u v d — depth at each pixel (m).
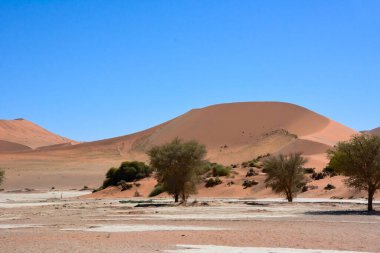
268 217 34.41
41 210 47.50
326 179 74.75
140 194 85.12
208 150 143.75
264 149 130.75
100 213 41.00
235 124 154.50
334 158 42.69
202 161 59.31
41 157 182.75
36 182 137.50
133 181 94.75
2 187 130.88
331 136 129.75
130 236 22.81
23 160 175.75
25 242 20.56
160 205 51.88
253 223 29.84
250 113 158.75
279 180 56.66
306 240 21.14
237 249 18.38
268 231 24.94
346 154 40.81
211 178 83.06
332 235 23.03
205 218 33.75
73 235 23.38
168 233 24.14
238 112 161.12
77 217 37.06
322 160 95.44
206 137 151.88
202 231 25.08
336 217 34.19
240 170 92.44
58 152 193.88
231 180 81.94
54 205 57.41
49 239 21.64
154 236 22.80
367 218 33.28
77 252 17.56
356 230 25.42
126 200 69.81
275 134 139.62
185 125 164.00
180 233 24.11
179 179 57.84
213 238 21.91
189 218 33.84
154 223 30.34
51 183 136.50
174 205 51.53
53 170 153.88
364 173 40.12
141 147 177.38
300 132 137.00
